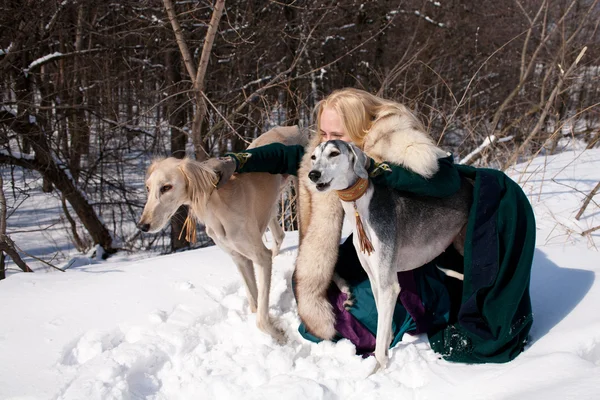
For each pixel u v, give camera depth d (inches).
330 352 116.0
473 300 104.9
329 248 114.7
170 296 136.2
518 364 95.7
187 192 120.4
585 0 363.9
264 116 307.3
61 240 422.9
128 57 389.7
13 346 114.3
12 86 343.6
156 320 124.6
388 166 104.0
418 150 103.9
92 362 108.6
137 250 398.6
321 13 404.5
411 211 108.5
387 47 510.9
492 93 518.9
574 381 82.9
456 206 112.8
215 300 136.6
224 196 124.0
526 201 111.0
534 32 424.8
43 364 108.6
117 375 105.0
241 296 138.5
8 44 351.9
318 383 98.3
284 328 127.3
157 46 374.0
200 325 125.4
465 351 105.4
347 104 115.2
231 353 117.0
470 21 544.7
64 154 390.3
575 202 200.5
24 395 99.0
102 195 400.2
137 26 370.0
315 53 425.4
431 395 93.5
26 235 424.2
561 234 168.7
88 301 133.1
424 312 113.9
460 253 119.7
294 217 232.1
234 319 128.9
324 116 119.0
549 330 109.2
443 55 511.5
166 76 388.5
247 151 132.6
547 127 344.2
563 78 279.9
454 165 115.1
